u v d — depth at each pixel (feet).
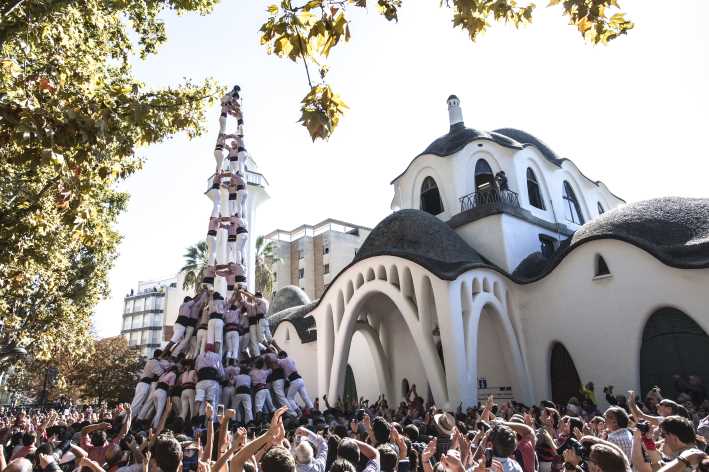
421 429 33.94
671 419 13.37
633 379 51.06
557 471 19.33
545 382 59.21
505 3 18.21
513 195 76.54
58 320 68.64
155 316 297.94
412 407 53.78
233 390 42.57
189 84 31.04
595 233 58.70
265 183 91.66
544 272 61.46
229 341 45.75
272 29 15.99
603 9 18.02
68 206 29.71
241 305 49.57
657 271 51.06
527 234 74.13
